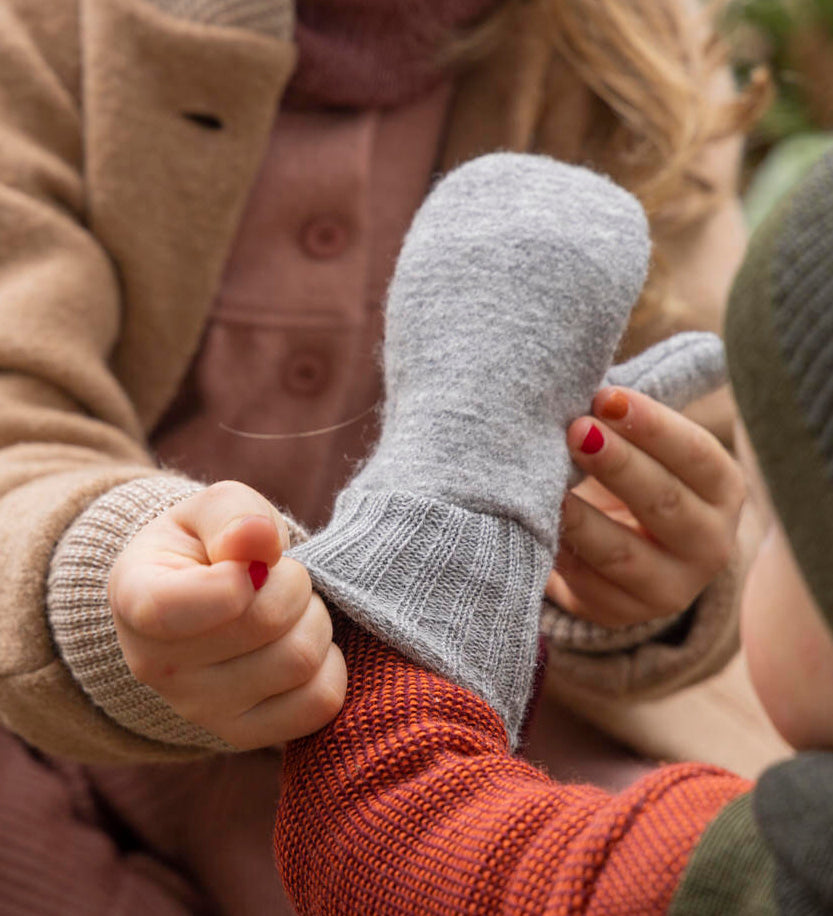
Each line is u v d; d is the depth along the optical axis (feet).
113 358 2.52
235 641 1.73
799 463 1.53
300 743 1.78
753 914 1.53
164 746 1.99
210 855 2.37
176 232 2.46
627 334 2.44
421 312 1.95
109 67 2.42
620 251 1.98
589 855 1.61
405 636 1.78
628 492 2.04
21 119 2.44
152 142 2.43
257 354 2.52
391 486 1.89
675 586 2.16
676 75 2.58
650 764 2.50
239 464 2.54
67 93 2.47
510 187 2.00
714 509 2.11
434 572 1.83
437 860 1.66
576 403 1.98
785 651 1.59
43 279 2.37
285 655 1.75
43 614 1.98
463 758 1.73
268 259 2.52
